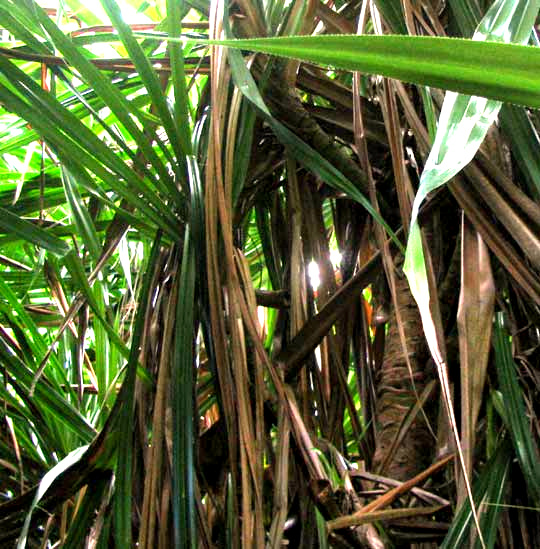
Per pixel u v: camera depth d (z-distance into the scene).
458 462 1.22
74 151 1.58
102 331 2.46
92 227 1.77
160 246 1.80
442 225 1.79
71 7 2.42
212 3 1.51
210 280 1.44
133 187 1.76
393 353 1.81
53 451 2.22
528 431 1.37
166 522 1.42
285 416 1.41
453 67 0.55
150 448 1.45
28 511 1.52
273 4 1.77
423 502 1.52
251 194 1.92
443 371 0.71
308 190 1.96
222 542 1.54
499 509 1.29
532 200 1.47
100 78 1.57
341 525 1.29
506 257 1.35
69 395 2.45
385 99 1.43
